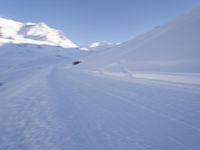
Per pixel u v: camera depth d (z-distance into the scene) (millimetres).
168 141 4328
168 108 6832
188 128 5035
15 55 110625
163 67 16516
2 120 6004
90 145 4160
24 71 41406
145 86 11734
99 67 26891
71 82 15641
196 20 24656
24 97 9781
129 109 6922
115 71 21062
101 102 8109
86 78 18531
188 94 8750
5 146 4191
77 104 7844
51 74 26125
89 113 6508
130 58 24750
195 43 18641
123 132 4859
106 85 13070
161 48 22672
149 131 4906
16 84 16500
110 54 35938
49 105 7824
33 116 6340
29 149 4031
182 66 14961
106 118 5957
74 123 5547
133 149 3967
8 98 9734
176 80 12102
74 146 4121
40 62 95750
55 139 4484
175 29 26828
